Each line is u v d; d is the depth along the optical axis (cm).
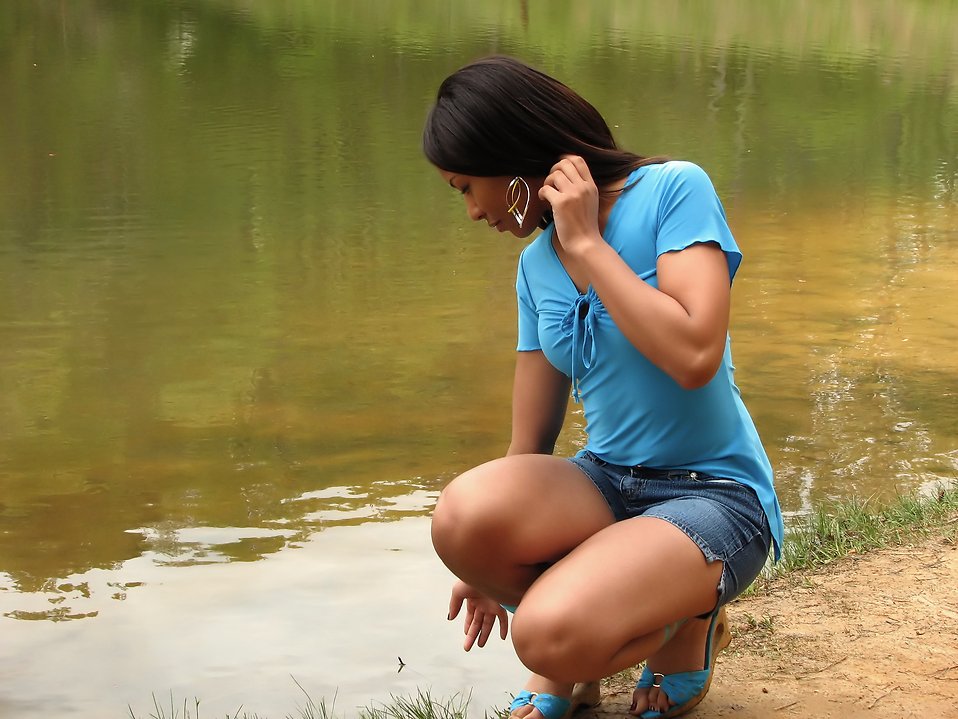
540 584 213
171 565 374
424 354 598
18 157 1162
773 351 605
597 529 232
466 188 232
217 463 458
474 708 284
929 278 772
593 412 236
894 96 1884
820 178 1177
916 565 326
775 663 275
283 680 303
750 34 2795
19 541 392
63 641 327
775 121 1590
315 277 759
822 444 477
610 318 223
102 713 289
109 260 795
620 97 1755
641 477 233
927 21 3141
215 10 2836
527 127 222
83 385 551
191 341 620
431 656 313
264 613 340
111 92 1636
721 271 216
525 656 211
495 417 509
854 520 365
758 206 1026
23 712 290
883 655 276
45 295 709
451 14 2991
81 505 420
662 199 220
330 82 1800
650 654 222
